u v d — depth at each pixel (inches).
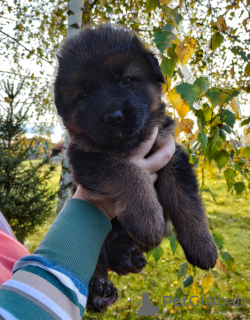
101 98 9.1
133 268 10.7
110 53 9.2
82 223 6.9
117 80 9.5
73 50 9.6
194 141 13.0
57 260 5.8
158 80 10.0
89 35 9.7
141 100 9.7
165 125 11.2
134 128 9.2
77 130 9.9
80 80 9.3
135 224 8.8
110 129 9.0
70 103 9.8
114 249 10.9
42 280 5.4
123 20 30.0
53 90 10.6
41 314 4.9
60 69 10.0
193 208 10.7
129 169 9.3
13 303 4.9
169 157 10.2
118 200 9.1
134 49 9.8
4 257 8.1
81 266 6.0
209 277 13.1
